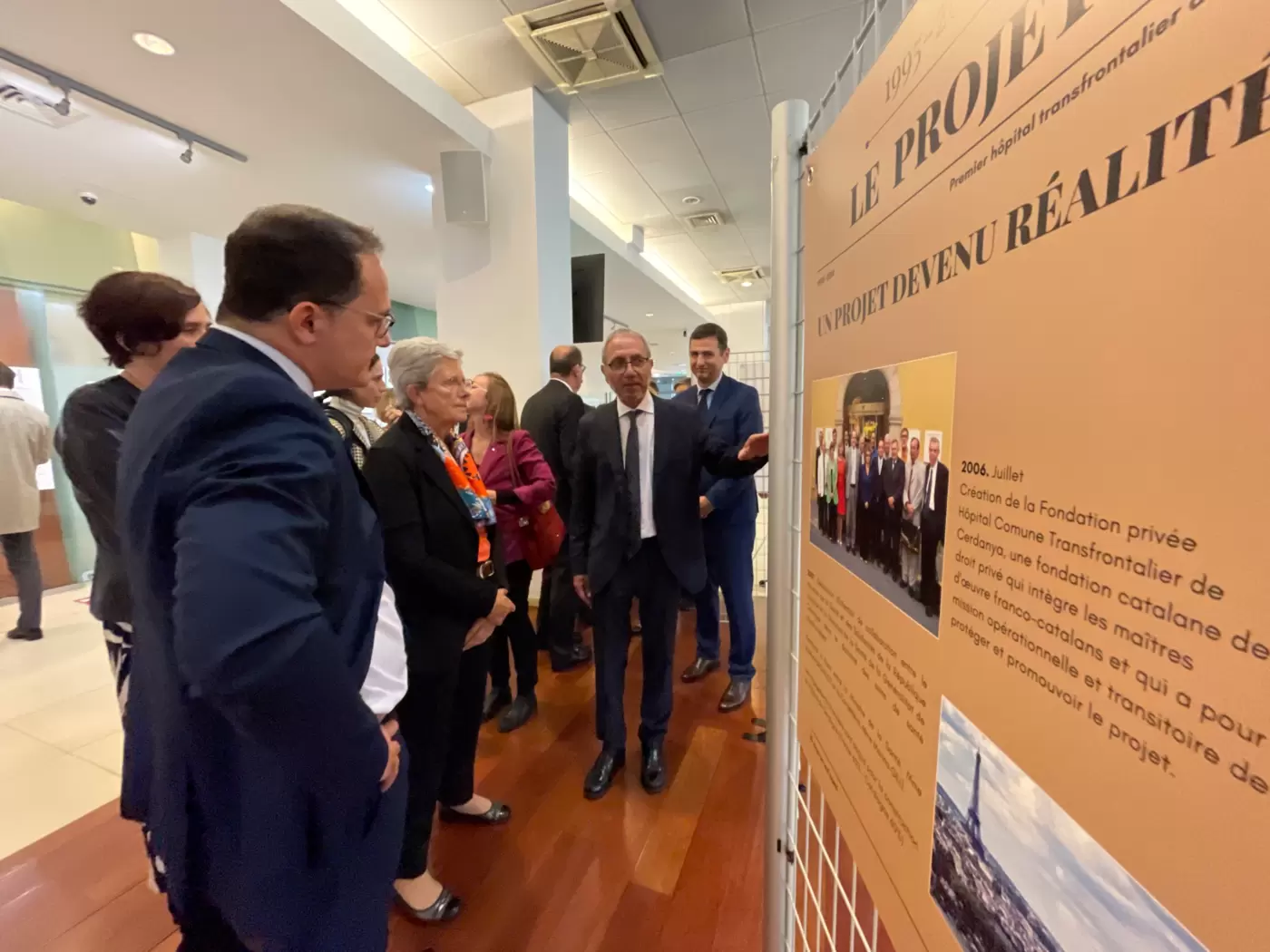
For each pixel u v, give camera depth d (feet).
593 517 6.15
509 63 10.03
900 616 1.67
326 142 10.21
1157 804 0.87
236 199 12.75
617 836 5.37
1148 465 0.85
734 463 5.19
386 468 4.33
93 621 11.05
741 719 7.27
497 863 5.06
